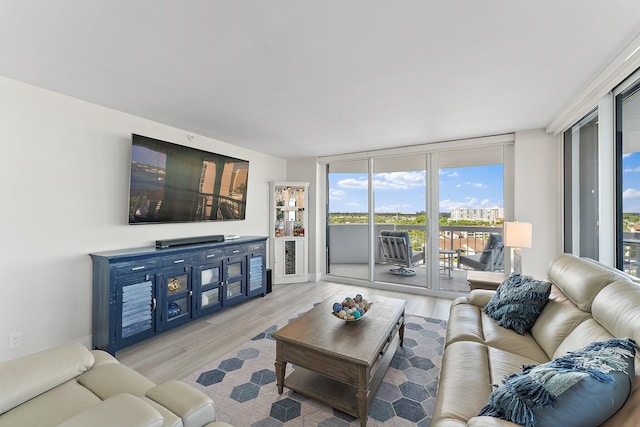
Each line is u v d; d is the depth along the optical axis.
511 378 1.12
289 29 1.60
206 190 3.67
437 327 3.07
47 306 2.41
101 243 2.77
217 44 1.75
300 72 2.10
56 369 1.33
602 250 2.26
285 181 5.13
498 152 3.98
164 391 1.21
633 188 2.08
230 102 2.67
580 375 0.90
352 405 1.72
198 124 3.33
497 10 1.44
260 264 4.17
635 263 2.05
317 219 5.25
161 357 2.44
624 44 1.74
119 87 2.36
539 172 3.48
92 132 2.70
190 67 2.03
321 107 2.79
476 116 3.04
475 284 2.99
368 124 3.32
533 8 1.43
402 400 1.88
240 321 3.26
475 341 1.90
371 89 2.38
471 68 2.04
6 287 2.20
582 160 3.01
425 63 1.97
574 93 2.46
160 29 1.59
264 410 1.78
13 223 2.24
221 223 4.16
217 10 1.44
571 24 1.55
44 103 2.39
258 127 3.45
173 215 3.28
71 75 2.14
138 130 3.08
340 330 1.99
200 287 3.24
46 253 2.41
